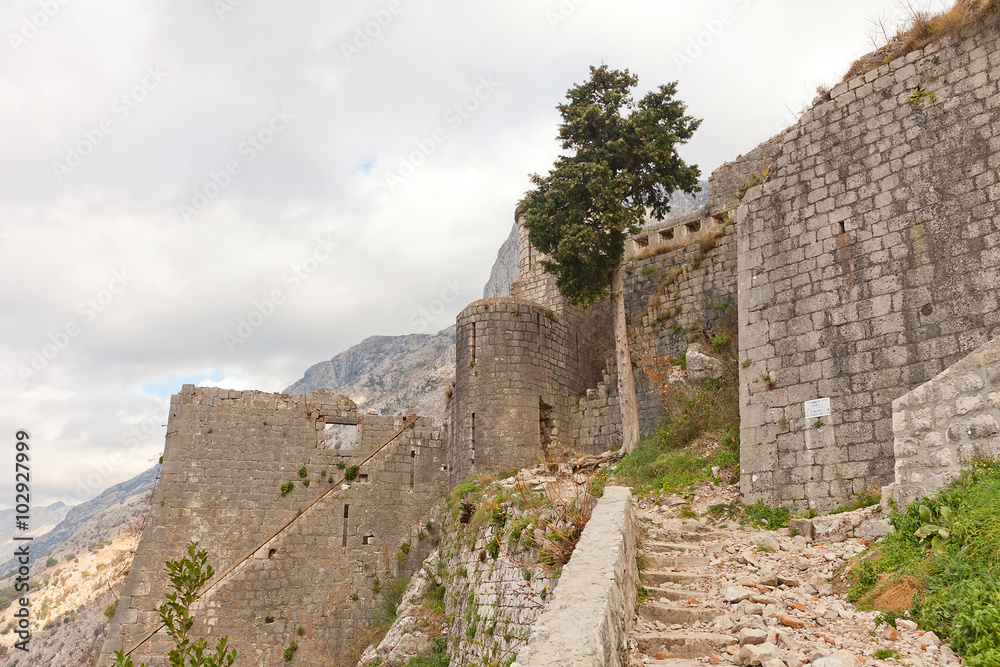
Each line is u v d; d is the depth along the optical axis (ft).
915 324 45.57
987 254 43.21
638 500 56.75
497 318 82.64
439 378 271.90
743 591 29.37
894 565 29.04
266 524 81.51
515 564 45.93
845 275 49.78
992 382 31.83
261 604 78.33
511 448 77.77
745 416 53.11
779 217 54.65
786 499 48.93
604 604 22.31
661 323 82.79
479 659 51.37
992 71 45.27
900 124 49.16
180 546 78.13
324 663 77.66
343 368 506.89
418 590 72.74
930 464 33.76
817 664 21.72
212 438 82.64
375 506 85.51
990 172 44.14
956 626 22.75
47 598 152.35
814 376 49.73
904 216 47.62
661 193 78.33
